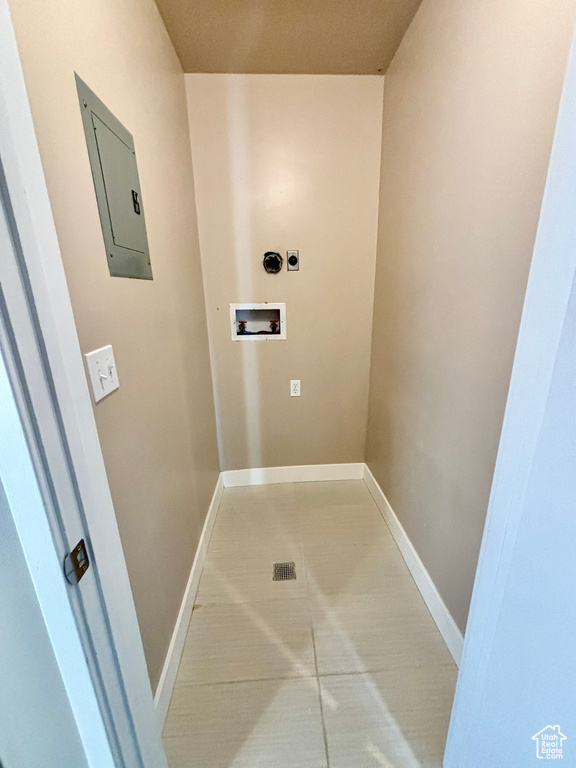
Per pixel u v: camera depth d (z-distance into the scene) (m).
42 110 0.53
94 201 0.69
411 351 1.41
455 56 1.01
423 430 1.33
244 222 1.73
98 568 0.52
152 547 0.96
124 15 0.88
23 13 0.49
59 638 0.48
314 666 1.10
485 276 0.91
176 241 1.31
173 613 1.11
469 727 0.72
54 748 0.51
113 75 0.81
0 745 0.45
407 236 1.41
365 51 1.42
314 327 1.93
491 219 0.88
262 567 1.51
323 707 0.99
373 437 2.00
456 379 1.07
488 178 0.88
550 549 0.52
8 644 0.44
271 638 1.19
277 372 1.99
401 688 1.04
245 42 1.35
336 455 2.19
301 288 1.86
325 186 1.72
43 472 0.41
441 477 1.19
